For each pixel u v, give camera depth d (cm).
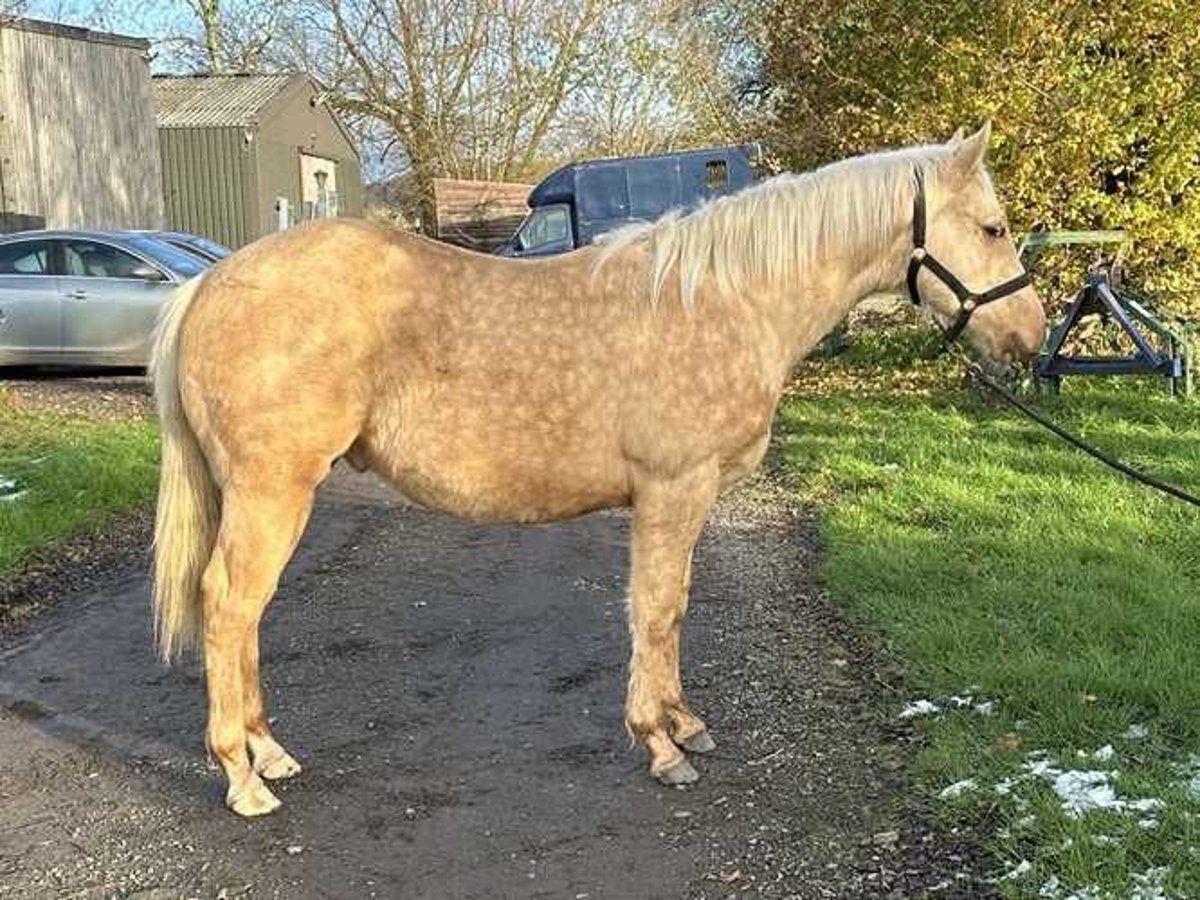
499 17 3141
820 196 392
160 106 2734
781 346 389
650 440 368
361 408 361
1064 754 379
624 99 3281
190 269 1294
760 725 432
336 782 395
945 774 377
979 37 1221
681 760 390
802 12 1351
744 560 648
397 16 3086
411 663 506
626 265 378
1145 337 1150
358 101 3191
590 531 732
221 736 369
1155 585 531
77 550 682
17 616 573
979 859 329
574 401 366
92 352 1259
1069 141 1182
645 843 351
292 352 350
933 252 397
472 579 630
